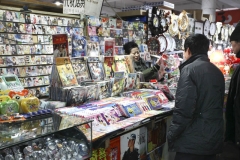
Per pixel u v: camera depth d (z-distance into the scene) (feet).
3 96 5.20
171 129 6.14
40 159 4.82
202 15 20.83
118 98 7.88
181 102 5.90
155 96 8.38
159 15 15.67
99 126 5.95
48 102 6.51
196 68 6.10
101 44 12.64
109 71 8.34
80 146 5.33
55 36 7.23
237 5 34.81
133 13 15.53
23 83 10.62
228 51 13.61
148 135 7.87
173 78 10.32
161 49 14.29
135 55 11.22
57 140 5.22
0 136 4.40
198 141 6.07
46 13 11.14
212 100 6.11
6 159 4.47
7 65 10.00
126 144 7.06
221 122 6.34
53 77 6.96
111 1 34.40
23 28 10.37
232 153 10.30
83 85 7.18
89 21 12.16
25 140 4.31
